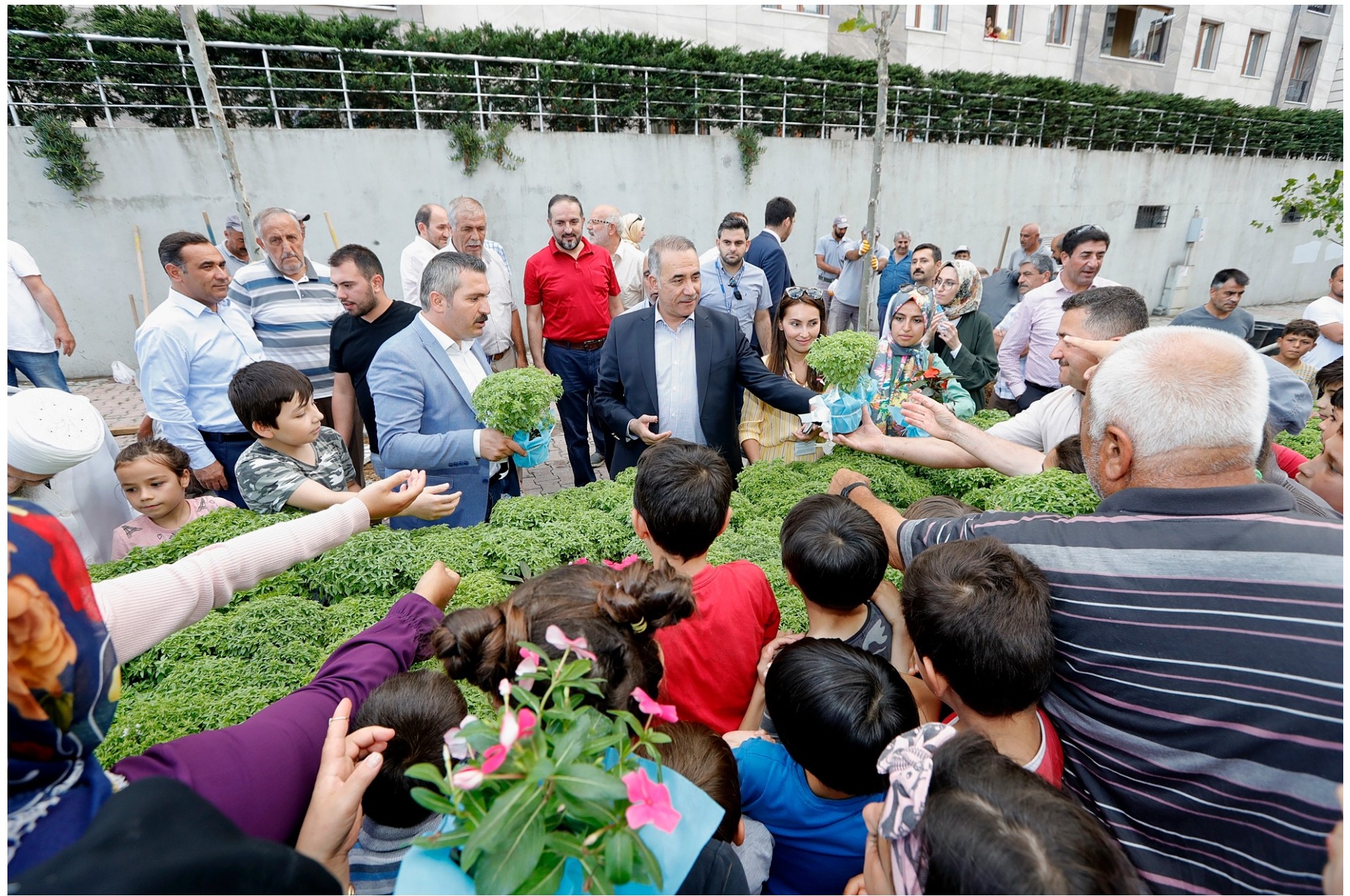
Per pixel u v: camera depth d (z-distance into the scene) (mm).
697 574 1849
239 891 668
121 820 682
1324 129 19312
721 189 11977
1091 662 1290
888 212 13766
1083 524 1362
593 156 10734
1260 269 19656
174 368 3604
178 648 1788
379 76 9266
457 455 2738
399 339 2912
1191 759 1177
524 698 893
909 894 983
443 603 1876
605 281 5582
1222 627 1148
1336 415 2186
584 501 2812
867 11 14430
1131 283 17656
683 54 11281
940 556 1383
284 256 4348
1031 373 5000
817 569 1646
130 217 8289
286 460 2615
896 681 1403
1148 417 1270
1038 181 15398
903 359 3609
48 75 7836
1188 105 16859
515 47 10172
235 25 8617
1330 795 1043
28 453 2186
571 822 871
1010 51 16438
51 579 745
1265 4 19109
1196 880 1218
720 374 3516
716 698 1783
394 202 9586
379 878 1257
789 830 1465
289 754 1121
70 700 764
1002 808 918
